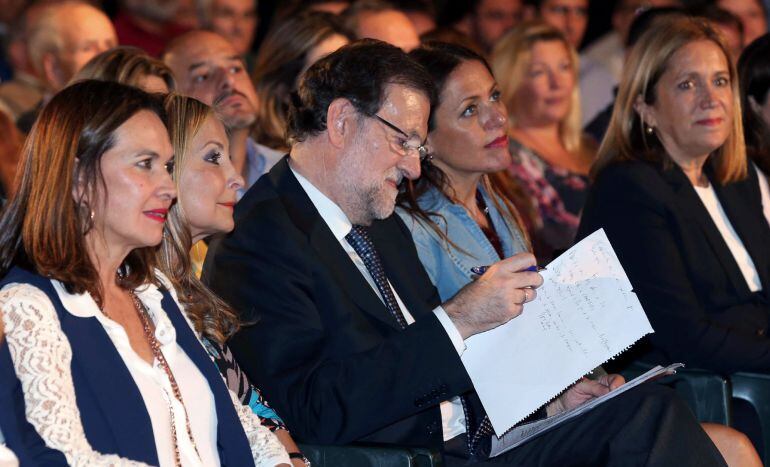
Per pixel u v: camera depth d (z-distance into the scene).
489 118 8.48
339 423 7.05
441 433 7.51
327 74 7.46
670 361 9.32
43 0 12.62
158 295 6.68
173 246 7.01
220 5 14.88
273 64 11.62
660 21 9.92
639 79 9.80
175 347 6.60
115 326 6.16
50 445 5.63
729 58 9.86
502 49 13.77
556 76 13.53
